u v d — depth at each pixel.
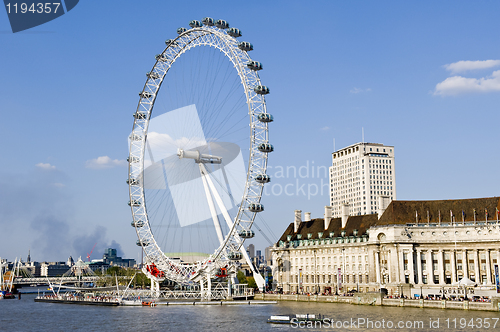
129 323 136.12
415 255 196.75
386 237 198.88
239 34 180.88
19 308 196.75
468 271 191.38
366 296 176.25
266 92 176.12
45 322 143.00
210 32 181.00
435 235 196.12
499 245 186.25
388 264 197.50
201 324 131.38
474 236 190.50
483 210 194.12
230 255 176.75
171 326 128.75
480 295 170.12
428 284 192.00
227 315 150.12
